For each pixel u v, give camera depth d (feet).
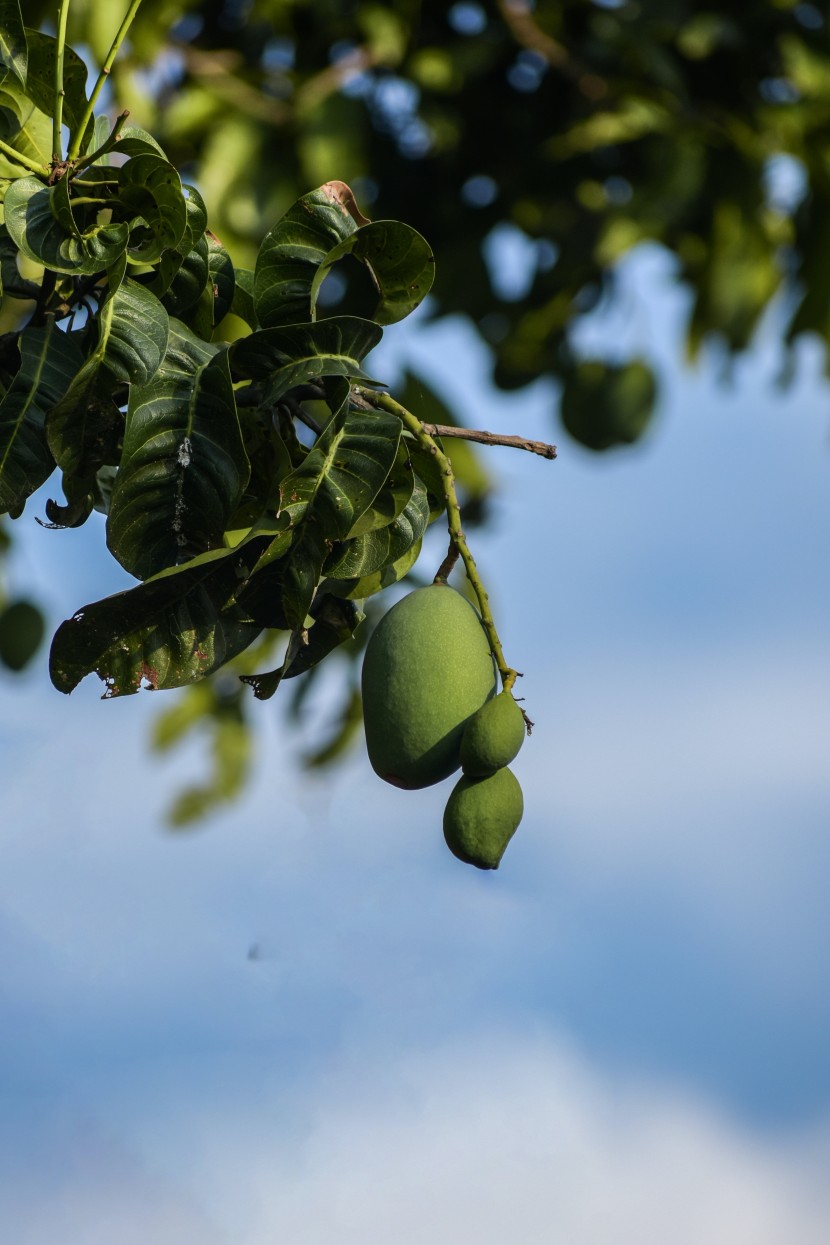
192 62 13.52
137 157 8.90
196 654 8.95
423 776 9.03
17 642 12.68
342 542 8.98
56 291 9.07
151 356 8.87
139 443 8.84
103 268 8.90
